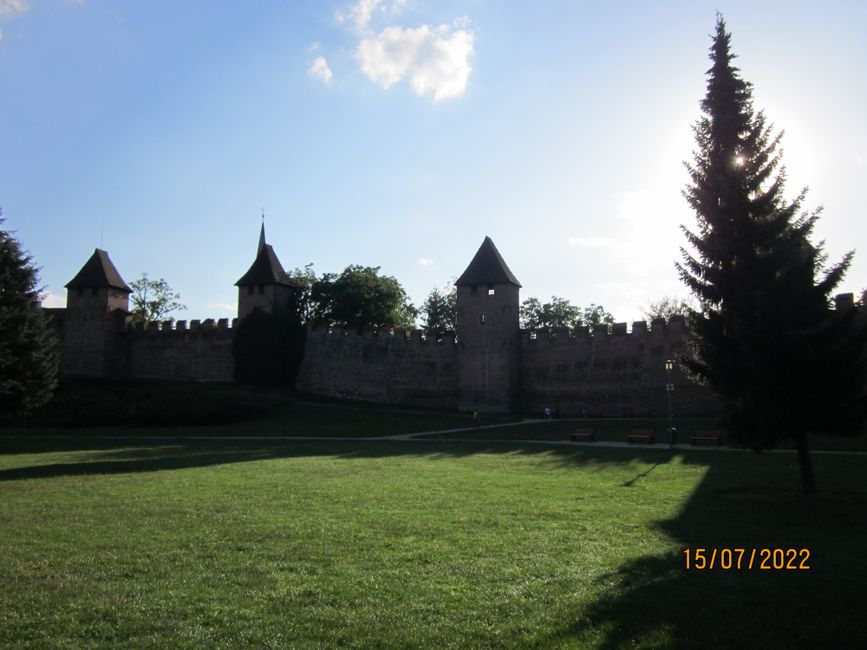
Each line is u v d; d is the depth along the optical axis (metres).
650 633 8.51
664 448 32.78
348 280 82.00
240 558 12.07
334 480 22.16
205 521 15.27
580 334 60.84
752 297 18.92
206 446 38.62
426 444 37.53
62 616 9.21
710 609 9.34
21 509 16.94
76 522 15.23
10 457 33.28
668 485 20.52
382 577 10.89
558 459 28.41
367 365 67.06
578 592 10.07
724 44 21.36
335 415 55.69
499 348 62.25
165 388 64.06
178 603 9.69
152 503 17.67
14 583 10.65
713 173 20.50
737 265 19.20
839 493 18.72
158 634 8.59
